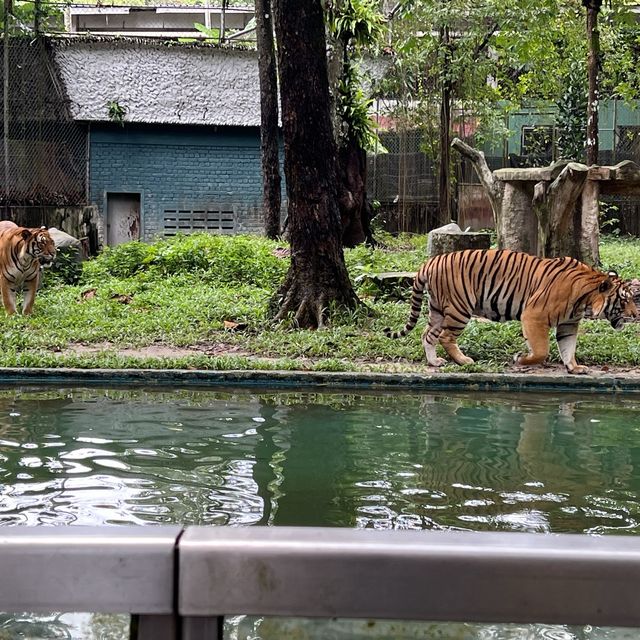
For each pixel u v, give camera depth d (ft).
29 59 62.64
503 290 28.50
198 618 3.52
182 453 18.48
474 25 68.74
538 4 56.70
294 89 34.73
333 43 60.29
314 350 30.50
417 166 76.18
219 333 33.65
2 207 52.31
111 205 70.18
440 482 16.56
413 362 29.76
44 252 36.86
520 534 3.60
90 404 23.71
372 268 48.21
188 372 26.58
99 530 3.59
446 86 71.26
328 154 35.22
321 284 35.40
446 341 29.12
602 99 82.33
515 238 45.03
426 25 70.54
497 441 19.89
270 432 20.56
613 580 3.41
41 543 3.47
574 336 28.19
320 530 3.60
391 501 15.34
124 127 68.90
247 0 100.63
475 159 48.19
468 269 28.68
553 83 77.66
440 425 21.53
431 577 3.43
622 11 58.49
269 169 62.44
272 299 36.17
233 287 45.21
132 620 3.55
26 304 37.65
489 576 3.43
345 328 33.55
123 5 99.35
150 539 3.49
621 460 18.33
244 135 71.31
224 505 14.96
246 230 72.13
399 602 3.45
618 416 22.93
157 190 70.44
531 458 18.40
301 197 35.22
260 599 3.47
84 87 69.10
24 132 62.18
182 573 3.46
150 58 72.23
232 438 19.88
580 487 16.31
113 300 41.11
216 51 73.92
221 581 3.46
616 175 41.91
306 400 24.67
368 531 3.61
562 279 27.81
